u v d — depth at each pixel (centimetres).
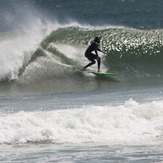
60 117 3016
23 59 6531
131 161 2170
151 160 2186
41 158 2272
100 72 6288
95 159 2227
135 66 6888
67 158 2261
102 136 2789
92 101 4144
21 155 2352
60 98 4569
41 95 5009
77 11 18588
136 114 3177
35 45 6831
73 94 4969
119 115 3083
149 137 2783
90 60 6241
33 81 6184
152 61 7062
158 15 15825
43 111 3538
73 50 6931
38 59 6606
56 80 6225
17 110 3684
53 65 6550
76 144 2617
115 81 6094
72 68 6500
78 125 2897
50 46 6900
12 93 5356
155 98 4131
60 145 2598
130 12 17538
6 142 2672
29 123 2916
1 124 2862
